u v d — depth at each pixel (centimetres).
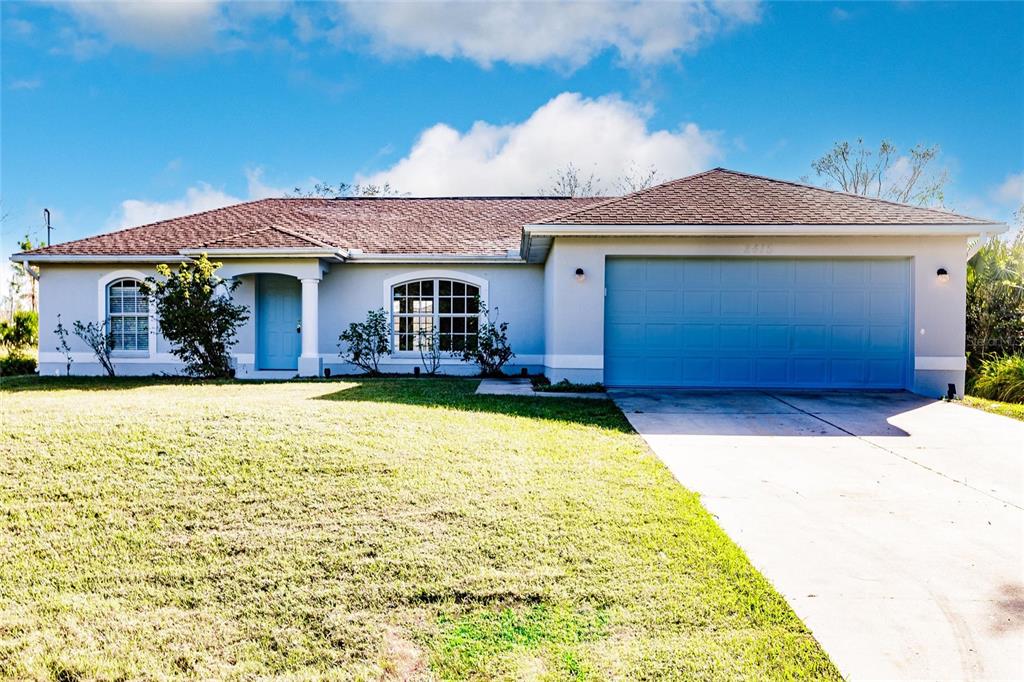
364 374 1454
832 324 1114
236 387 1094
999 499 504
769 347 1120
